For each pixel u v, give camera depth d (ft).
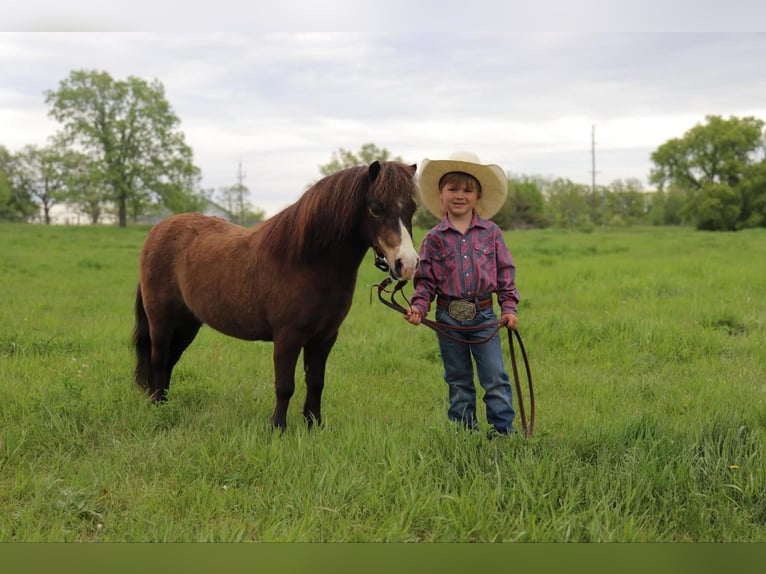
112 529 9.59
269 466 11.34
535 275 41.86
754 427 12.92
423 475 10.73
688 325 24.81
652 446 11.41
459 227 12.77
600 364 20.24
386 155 178.81
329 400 16.46
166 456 12.04
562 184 293.23
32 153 265.34
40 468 11.84
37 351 20.98
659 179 230.07
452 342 12.87
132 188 169.99
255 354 21.83
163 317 16.06
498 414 12.89
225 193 214.90
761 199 206.18
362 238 12.62
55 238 97.91
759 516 9.75
